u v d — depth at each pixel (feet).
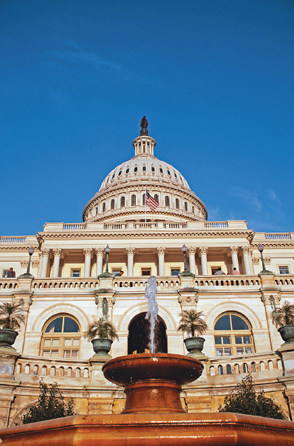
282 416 45.68
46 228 202.69
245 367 56.18
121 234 195.52
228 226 205.67
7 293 77.10
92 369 56.18
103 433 27.02
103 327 61.31
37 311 75.87
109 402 53.88
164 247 193.06
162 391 36.29
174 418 27.45
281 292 78.07
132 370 35.86
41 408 45.78
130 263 190.29
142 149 371.15
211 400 54.44
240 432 27.32
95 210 307.37
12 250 202.80
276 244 202.49
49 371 54.75
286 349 53.26
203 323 64.23
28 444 28.81
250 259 193.06
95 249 193.98
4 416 48.85
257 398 47.32
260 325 74.74
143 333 80.23
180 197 304.91
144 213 270.46
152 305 74.59
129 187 297.74
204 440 26.94
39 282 79.61
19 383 50.85
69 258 201.16
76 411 53.26
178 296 76.84
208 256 202.39
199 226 205.36
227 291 77.46
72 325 75.66
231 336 74.49
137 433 27.02
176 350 72.38
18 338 73.10
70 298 77.25
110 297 76.64
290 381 51.03
